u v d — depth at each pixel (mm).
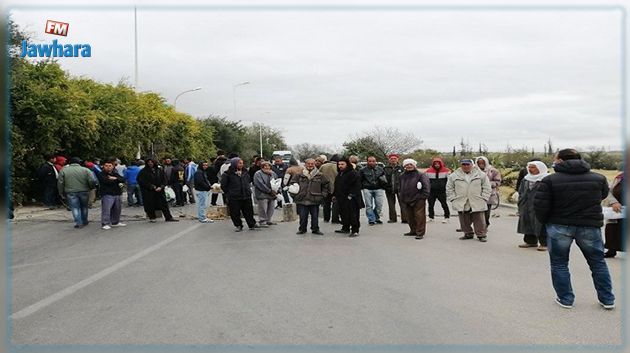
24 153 16922
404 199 11023
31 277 7578
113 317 5637
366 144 41938
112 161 12742
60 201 17125
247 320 5477
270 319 5504
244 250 9625
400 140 42812
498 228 12586
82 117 19672
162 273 7738
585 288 6793
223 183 12125
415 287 6809
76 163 12891
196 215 15617
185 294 6520
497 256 8930
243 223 13820
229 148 62781
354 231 11234
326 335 5027
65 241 10828
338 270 7840
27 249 9906
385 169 13703
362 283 7027
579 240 5902
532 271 7754
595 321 5434
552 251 6031
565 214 5910
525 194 9641
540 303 6082
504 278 7312
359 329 5191
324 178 11523
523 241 10523
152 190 13766
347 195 11281
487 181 10562
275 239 10922
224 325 5328
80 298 6406
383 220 14484
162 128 31453
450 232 11836
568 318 5527
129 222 13984
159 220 14398
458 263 8344
